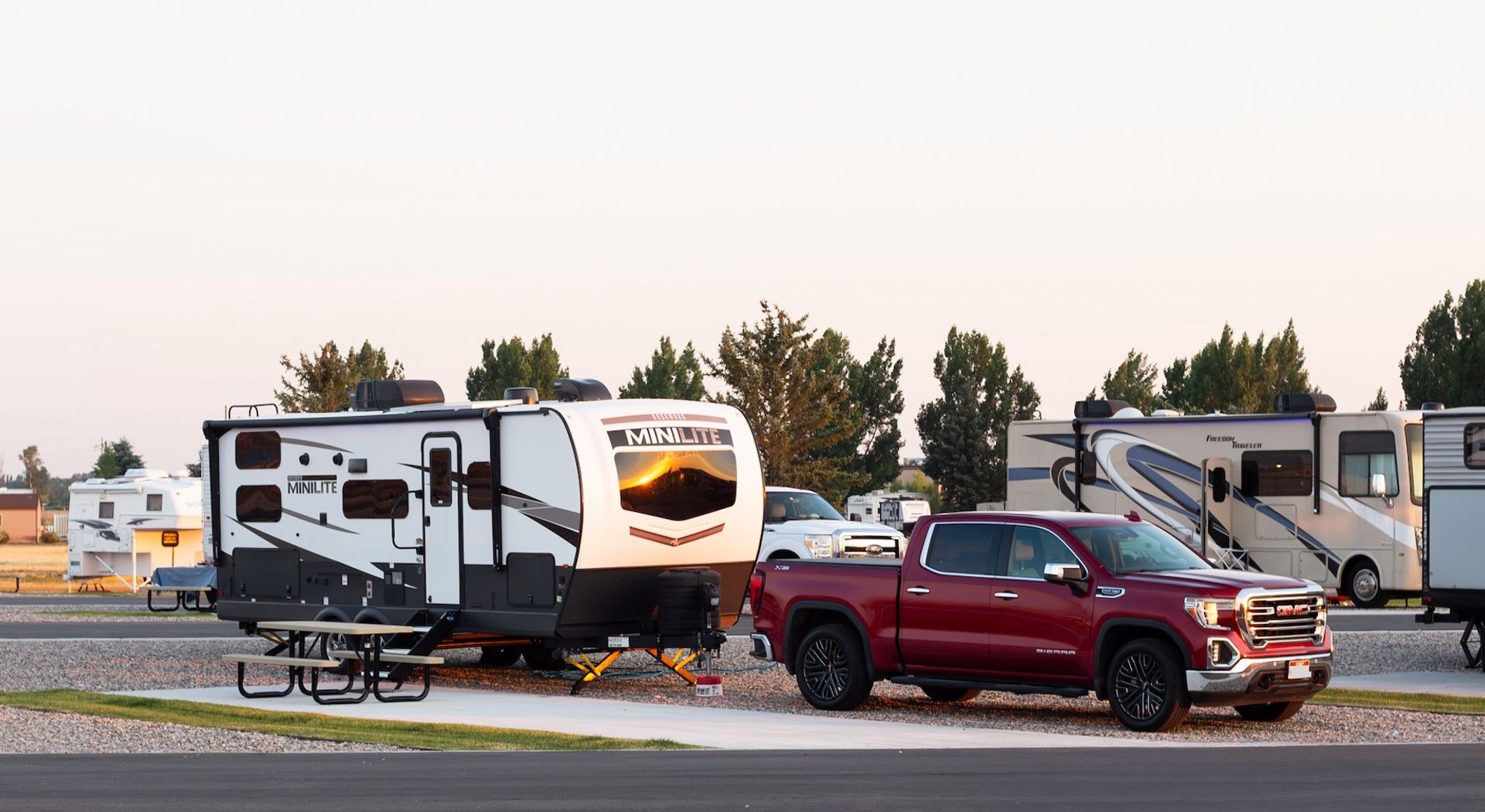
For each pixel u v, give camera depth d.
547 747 18.75
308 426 28.31
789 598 23.62
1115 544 21.44
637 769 16.78
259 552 29.08
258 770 16.75
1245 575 20.97
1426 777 16.12
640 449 25.33
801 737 19.70
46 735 19.67
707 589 25.52
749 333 63.16
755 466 26.86
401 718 21.66
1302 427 40.69
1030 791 15.27
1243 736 20.08
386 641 27.08
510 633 25.52
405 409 27.94
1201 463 42.28
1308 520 40.53
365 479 27.47
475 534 25.94
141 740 19.23
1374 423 39.59
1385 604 42.59
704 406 26.58
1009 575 21.66
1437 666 28.75
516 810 14.26
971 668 21.86
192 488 58.12
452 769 16.81
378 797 14.97
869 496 68.56
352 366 64.19
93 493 58.00
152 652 31.80
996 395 105.00
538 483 25.09
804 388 62.81
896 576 22.59
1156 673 20.33
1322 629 20.94
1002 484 103.62
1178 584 20.33
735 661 30.33
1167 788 15.44
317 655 28.16
